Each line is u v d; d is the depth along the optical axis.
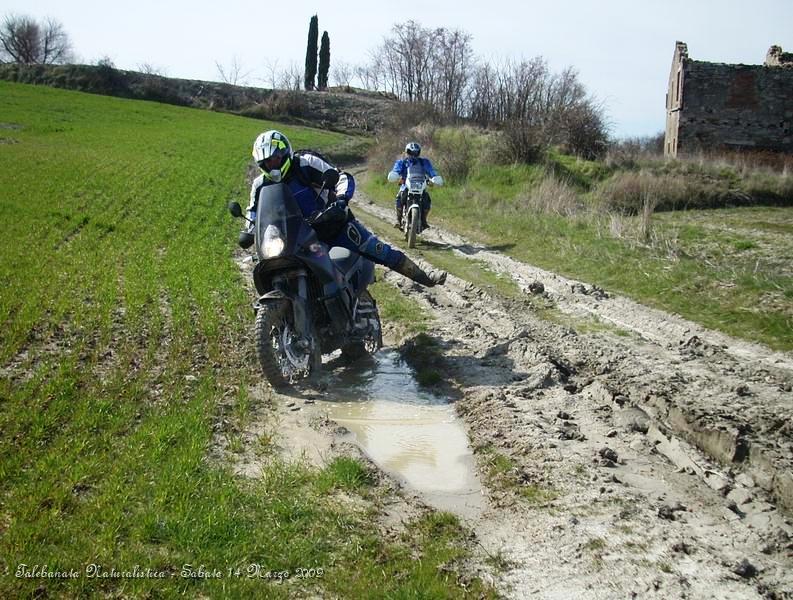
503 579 3.85
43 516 4.16
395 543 4.18
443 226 18.12
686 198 21.41
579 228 15.52
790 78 32.94
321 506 4.54
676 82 34.38
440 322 9.15
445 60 65.75
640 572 3.83
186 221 17.34
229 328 8.56
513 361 7.50
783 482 4.64
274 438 5.61
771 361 7.44
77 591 3.57
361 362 7.87
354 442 5.64
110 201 19.64
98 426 5.57
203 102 69.06
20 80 67.81
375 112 70.50
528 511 4.54
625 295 10.51
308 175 6.91
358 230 7.41
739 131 33.22
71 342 7.85
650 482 4.89
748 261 11.70
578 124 27.59
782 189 22.34
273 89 74.25
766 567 3.89
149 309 9.34
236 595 3.59
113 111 54.31
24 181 22.03
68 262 12.16
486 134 32.88
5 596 3.51
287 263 6.52
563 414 6.04
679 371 7.00
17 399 5.99
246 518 4.32
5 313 8.62
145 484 4.61
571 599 3.64
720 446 5.27
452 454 5.57
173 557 3.88
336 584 3.75
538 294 10.66
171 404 6.06
